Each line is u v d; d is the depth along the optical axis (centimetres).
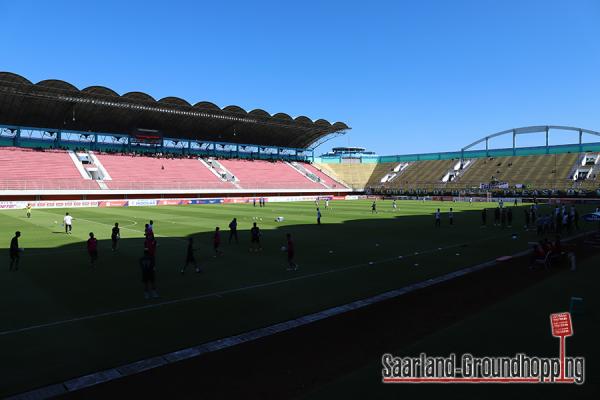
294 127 9475
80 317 1214
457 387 757
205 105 7656
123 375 850
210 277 1722
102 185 6931
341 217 4653
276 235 3055
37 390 789
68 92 6462
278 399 747
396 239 2875
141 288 1545
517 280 1648
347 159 12569
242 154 10381
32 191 6144
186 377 840
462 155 11131
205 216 4647
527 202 7869
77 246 2520
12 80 5872
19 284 1603
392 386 766
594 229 3403
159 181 7719
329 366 884
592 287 1437
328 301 1377
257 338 1051
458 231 3338
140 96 6931
